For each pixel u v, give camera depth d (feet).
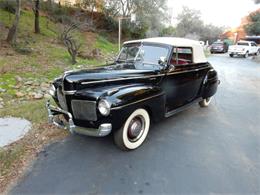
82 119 10.67
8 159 10.48
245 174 9.98
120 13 80.18
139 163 10.61
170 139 13.06
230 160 11.05
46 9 64.23
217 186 9.18
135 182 9.32
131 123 11.29
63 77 10.96
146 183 9.27
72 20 52.65
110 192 8.75
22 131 13.17
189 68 15.10
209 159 11.10
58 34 47.67
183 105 15.65
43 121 14.53
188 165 10.56
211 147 12.28
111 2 77.36
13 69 26.73
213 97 22.63
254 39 90.68
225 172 10.09
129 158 10.99
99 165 10.37
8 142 11.91
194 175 9.84
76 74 11.03
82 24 48.26
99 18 78.13
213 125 15.26
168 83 13.52
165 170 10.15
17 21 36.09
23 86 22.03
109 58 46.16
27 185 9.00
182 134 13.75
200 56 16.78
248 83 30.35
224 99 22.02
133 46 15.17
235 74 37.55
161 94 12.39
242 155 11.54
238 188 9.09
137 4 79.20
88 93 10.28
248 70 42.14
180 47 14.29
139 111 11.41
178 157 11.20
